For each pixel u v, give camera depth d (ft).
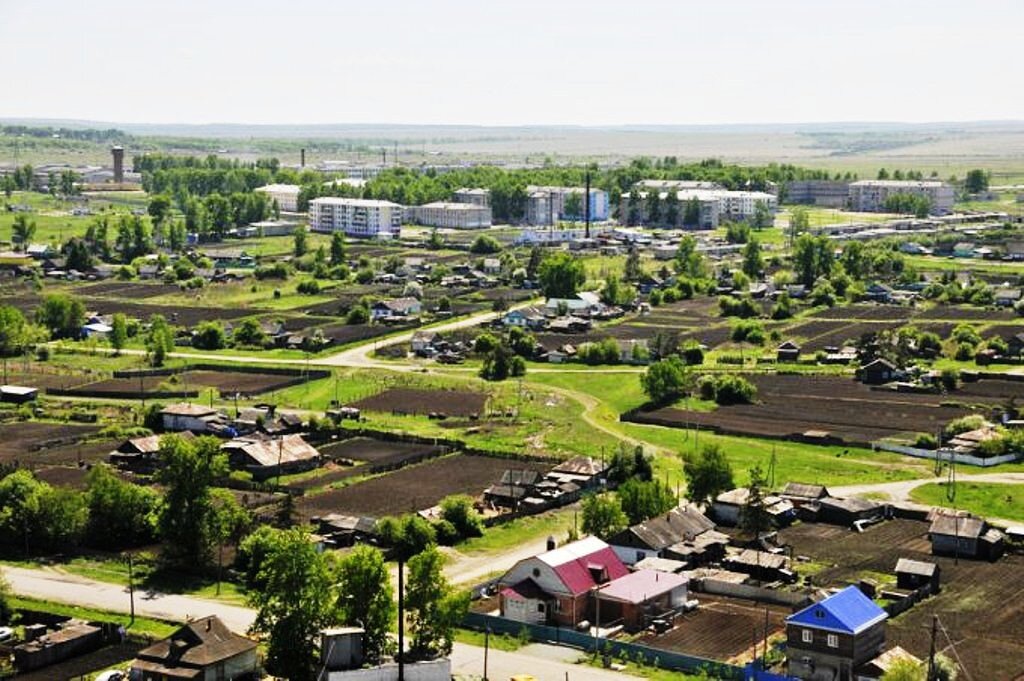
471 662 433.48
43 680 412.98
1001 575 523.70
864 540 572.92
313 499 620.90
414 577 429.79
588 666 431.02
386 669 401.90
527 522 591.37
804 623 424.05
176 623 463.83
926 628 460.55
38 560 534.78
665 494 580.30
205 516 522.47
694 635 458.09
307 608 415.23
